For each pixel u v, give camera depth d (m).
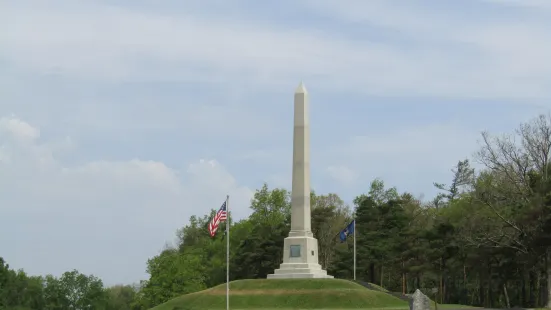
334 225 136.12
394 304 81.25
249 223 148.62
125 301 169.25
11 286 133.00
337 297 81.25
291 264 92.38
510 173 94.88
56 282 143.38
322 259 133.25
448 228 105.50
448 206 128.25
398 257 112.31
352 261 114.62
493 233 95.69
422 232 107.81
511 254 94.94
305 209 93.75
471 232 101.25
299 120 94.25
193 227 181.12
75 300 143.00
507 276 104.31
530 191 90.38
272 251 123.12
